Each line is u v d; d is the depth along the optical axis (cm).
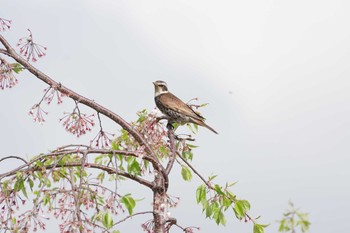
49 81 1181
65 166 1157
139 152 1202
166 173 1237
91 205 1112
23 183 1102
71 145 1159
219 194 1360
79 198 1022
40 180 1152
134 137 1272
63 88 1190
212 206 1358
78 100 1200
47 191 1035
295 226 881
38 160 1126
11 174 1105
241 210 1334
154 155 1249
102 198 1167
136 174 1227
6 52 1188
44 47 1209
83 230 993
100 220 1029
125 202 1048
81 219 988
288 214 893
